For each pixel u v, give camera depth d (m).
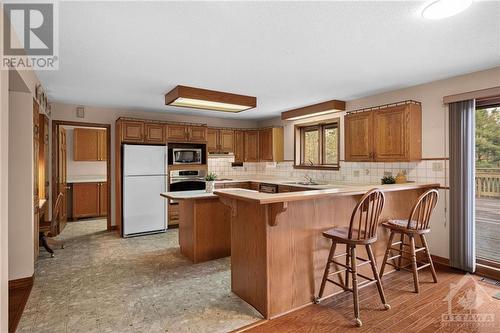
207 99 3.82
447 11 1.87
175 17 1.94
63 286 2.81
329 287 2.62
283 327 2.13
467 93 3.13
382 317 2.25
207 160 5.71
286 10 1.86
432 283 2.87
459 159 3.22
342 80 3.45
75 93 4.09
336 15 1.92
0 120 1.70
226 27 2.09
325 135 5.24
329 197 2.61
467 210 3.15
